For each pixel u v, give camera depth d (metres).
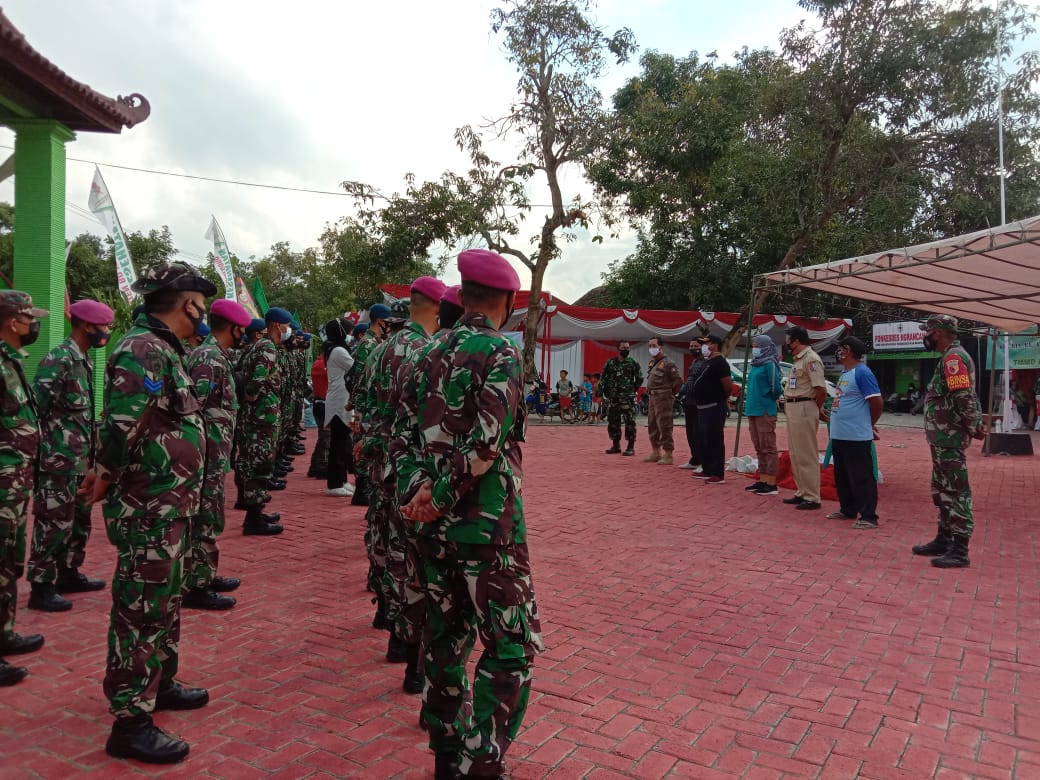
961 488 5.86
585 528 7.18
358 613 4.68
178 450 2.98
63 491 4.64
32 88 9.30
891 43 16.44
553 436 17.08
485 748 2.52
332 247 33.28
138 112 10.77
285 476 9.80
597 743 3.12
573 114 19.95
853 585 5.39
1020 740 3.18
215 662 3.91
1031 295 9.18
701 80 22.97
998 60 15.41
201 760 2.94
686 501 8.61
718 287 28.20
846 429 7.23
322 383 9.69
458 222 20.09
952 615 4.76
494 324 2.70
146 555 2.90
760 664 3.97
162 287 2.95
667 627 4.52
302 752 3.01
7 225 23.27
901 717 3.38
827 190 18.50
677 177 22.19
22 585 5.15
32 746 3.03
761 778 2.87
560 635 4.37
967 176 18.47
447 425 2.54
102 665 3.85
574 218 20.56
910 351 28.59
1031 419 20.67
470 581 2.54
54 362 4.64
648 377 12.09
